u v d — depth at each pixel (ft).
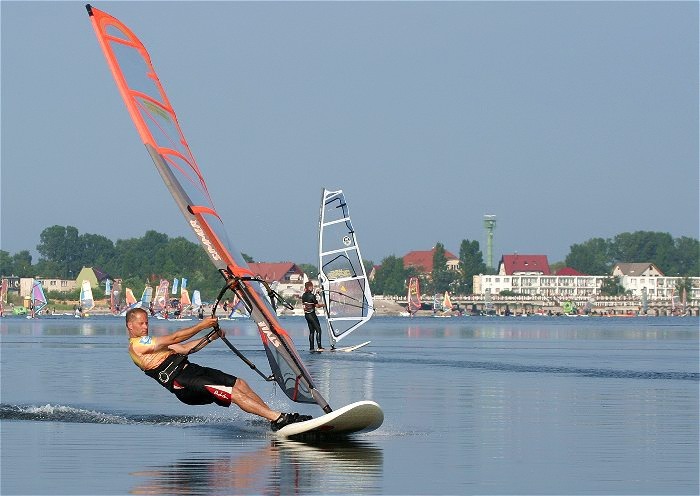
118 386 163.22
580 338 433.07
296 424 105.19
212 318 109.91
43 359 236.63
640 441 104.53
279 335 112.16
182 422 118.32
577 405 137.39
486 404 138.31
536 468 89.35
